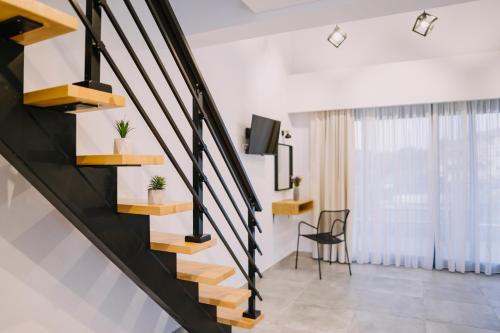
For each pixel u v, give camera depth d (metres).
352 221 5.10
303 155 5.55
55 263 1.85
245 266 3.99
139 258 1.56
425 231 4.80
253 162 4.26
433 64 4.53
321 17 2.26
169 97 2.76
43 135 1.14
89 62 1.13
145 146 2.52
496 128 4.50
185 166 2.94
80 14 1.06
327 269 4.78
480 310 3.39
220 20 2.43
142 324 2.42
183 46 1.63
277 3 2.18
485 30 4.54
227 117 3.71
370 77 4.86
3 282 1.63
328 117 5.25
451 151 4.66
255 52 4.35
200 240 1.63
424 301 3.62
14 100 1.05
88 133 2.08
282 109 5.19
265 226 4.57
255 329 2.97
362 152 5.11
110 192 1.41
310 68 5.48
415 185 4.85
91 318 2.05
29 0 0.85
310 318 3.20
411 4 2.09
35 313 1.76
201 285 2.17
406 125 4.89
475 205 4.57
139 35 2.40
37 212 1.77
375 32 5.07
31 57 1.77
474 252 4.61
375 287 4.05
